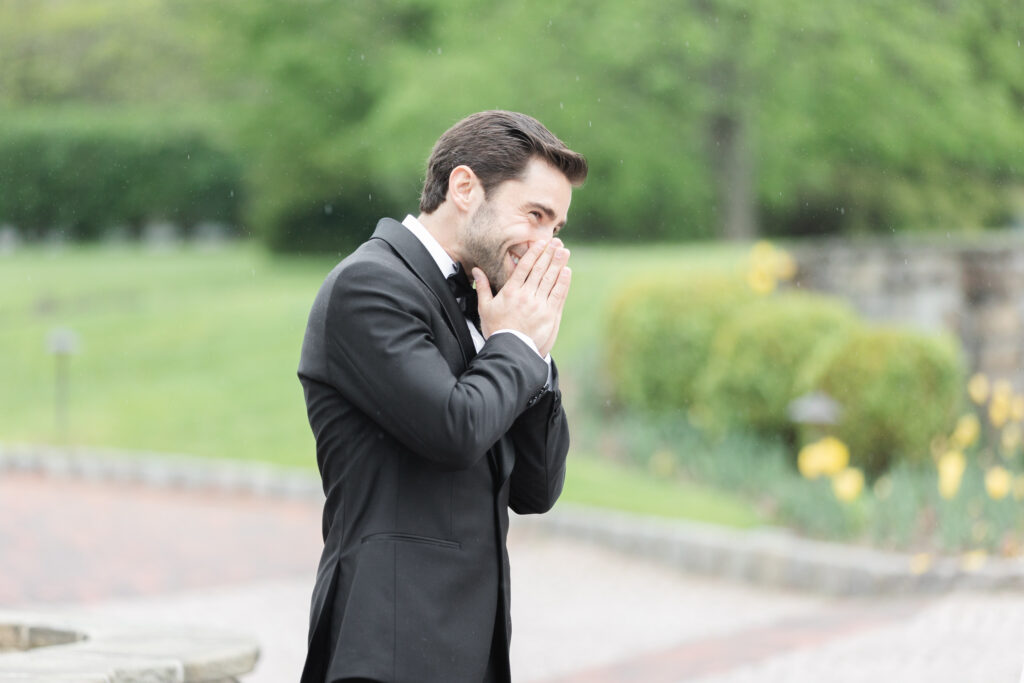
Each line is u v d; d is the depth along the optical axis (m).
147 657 6.86
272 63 51.53
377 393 4.31
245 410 27.55
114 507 20.47
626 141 41.62
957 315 23.64
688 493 19.83
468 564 4.48
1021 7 40.91
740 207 42.84
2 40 60.81
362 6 51.81
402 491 4.45
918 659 11.62
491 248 4.58
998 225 50.62
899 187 49.09
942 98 41.00
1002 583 15.30
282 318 35.50
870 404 19.11
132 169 58.41
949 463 16.73
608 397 23.77
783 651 12.24
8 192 57.88
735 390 21.27
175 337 34.41
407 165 43.84
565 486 19.86
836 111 41.66
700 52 38.91
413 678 4.29
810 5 37.81
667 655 12.32
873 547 16.78
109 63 61.25
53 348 26.52
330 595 4.48
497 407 4.29
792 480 19.36
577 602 14.98
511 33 40.91
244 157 58.31
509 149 4.55
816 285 24.42
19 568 15.80
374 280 4.40
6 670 6.30
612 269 31.09
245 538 18.19
